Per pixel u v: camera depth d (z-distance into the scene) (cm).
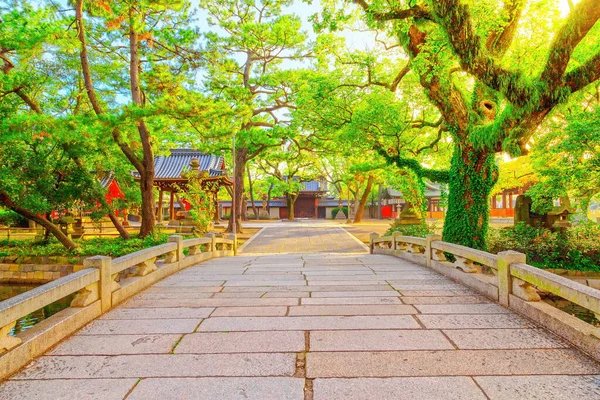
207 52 1750
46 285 386
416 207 1695
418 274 759
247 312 475
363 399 261
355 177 3456
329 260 1084
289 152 3025
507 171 1530
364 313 466
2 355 301
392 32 869
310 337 381
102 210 1578
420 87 1410
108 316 463
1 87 1245
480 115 1031
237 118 1645
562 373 301
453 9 639
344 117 1391
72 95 1731
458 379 290
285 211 5703
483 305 502
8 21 1125
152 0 1296
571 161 1008
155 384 286
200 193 1891
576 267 1103
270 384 283
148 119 1419
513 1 916
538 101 672
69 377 300
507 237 1248
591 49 918
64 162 1417
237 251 1694
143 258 624
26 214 1343
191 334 395
